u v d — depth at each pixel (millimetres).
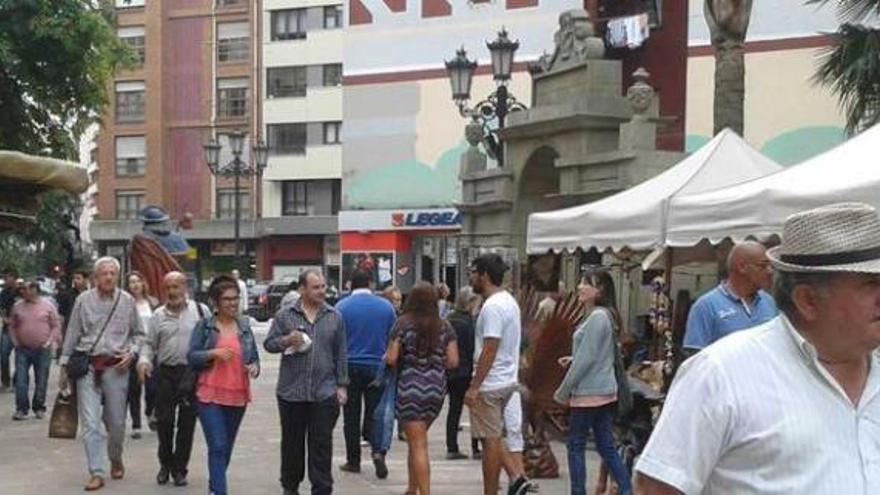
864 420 2600
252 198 58531
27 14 17781
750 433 2594
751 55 36781
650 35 37500
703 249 13164
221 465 8523
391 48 45000
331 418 8555
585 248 11562
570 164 17750
